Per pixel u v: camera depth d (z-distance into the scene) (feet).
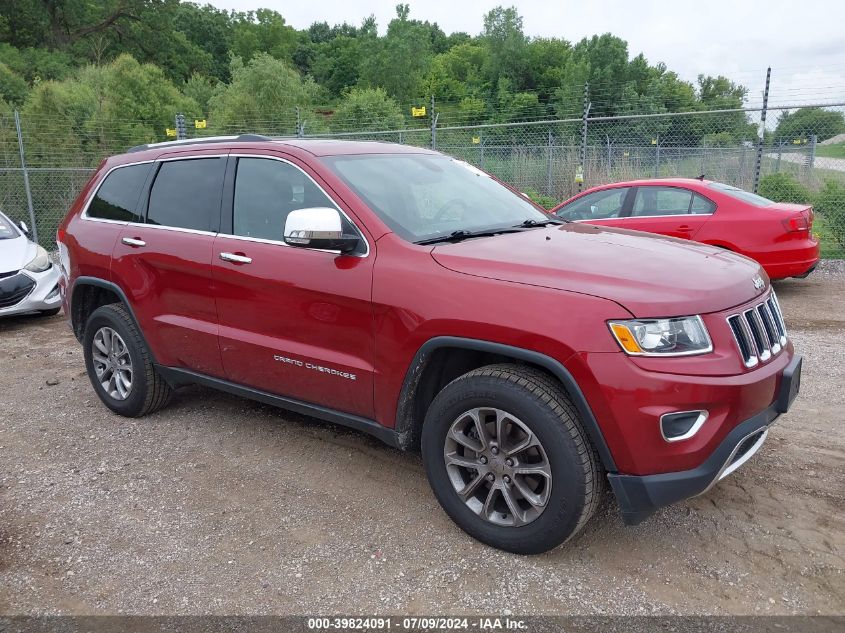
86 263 15.39
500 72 203.62
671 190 27.48
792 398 9.88
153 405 15.38
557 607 8.79
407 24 214.07
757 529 10.43
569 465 8.95
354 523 10.93
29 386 18.51
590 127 86.22
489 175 15.03
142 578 9.62
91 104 82.89
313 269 11.31
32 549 10.39
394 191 12.03
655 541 10.19
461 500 10.20
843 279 31.58
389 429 10.86
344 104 108.68
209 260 12.88
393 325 10.30
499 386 9.36
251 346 12.35
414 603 8.95
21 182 55.77
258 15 270.46
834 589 9.00
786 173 45.09
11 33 181.57
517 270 9.62
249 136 13.46
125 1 197.36
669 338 8.61
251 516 11.23
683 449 8.63
